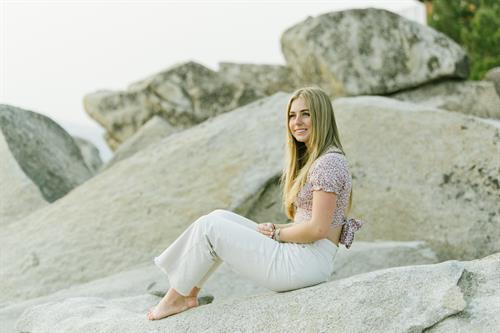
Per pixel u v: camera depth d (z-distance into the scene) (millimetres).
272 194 5926
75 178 7902
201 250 3232
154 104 9617
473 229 5574
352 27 7992
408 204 5727
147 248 5621
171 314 3334
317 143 3260
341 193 3213
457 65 7828
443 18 12172
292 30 8406
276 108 6699
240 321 3078
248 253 3188
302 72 8570
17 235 6121
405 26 8023
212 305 3279
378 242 5602
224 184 5926
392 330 2771
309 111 3295
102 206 6059
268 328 2990
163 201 5918
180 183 6051
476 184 5727
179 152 6387
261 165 6023
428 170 5844
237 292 4922
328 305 2961
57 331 3664
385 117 6156
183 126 9445
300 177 3254
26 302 4938
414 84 7859
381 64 7867
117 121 10094
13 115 7371
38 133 7648
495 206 5629
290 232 3182
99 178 6539
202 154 6273
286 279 3152
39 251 5785
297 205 3316
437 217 5652
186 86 9438
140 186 6133
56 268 5605
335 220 3232
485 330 2654
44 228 6074
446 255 5555
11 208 6684
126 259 5570
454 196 5723
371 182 5852
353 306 2910
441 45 7949
